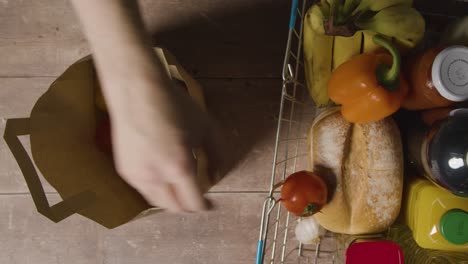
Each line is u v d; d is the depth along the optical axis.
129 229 0.86
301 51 0.80
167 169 0.34
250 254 0.87
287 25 0.80
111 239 0.87
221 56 0.81
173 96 0.34
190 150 0.35
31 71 0.81
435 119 0.64
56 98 0.65
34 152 0.62
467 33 0.65
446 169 0.59
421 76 0.62
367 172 0.68
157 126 0.33
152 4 0.80
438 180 0.61
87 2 0.32
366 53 0.65
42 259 0.87
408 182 0.71
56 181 0.65
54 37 0.80
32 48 0.80
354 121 0.66
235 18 0.80
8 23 0.79
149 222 0.86
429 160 0.61
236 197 0.85
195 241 0.87
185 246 0.87
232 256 0.87
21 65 0.81
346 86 0.63
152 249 0.87
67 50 0.81
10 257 0.86
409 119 0.71
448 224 0.62
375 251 0.65
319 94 0.72
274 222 0.85
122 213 0.70
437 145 0.60
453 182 0.58
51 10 0.79
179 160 0.34
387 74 0.61
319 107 0.76
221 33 0.81
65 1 0.79
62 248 0.87
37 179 0.60
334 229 0.72
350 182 0.70
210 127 0.41
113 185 0.71
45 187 0.84
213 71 0.81
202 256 0.87
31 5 0.79
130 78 0.32
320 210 0.71
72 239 0.86
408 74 0.66
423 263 0.69
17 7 0.79
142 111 0.33
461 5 0.78
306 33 0.67
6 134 0.59
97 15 0.32
